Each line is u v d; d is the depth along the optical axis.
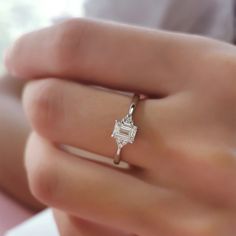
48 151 0.14
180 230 0.13
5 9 0.38
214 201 0.13
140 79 0.13
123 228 0.13
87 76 0.14
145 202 0.13
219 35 0.31
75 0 0.35
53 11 0.36
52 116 0.14
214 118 0.13
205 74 0.13
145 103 0.13
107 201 0.13
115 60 0.13
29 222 0.21
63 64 0.14
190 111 0.13
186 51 0.13
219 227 0.13
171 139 0.13
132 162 0.13
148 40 0.13
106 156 0.13
